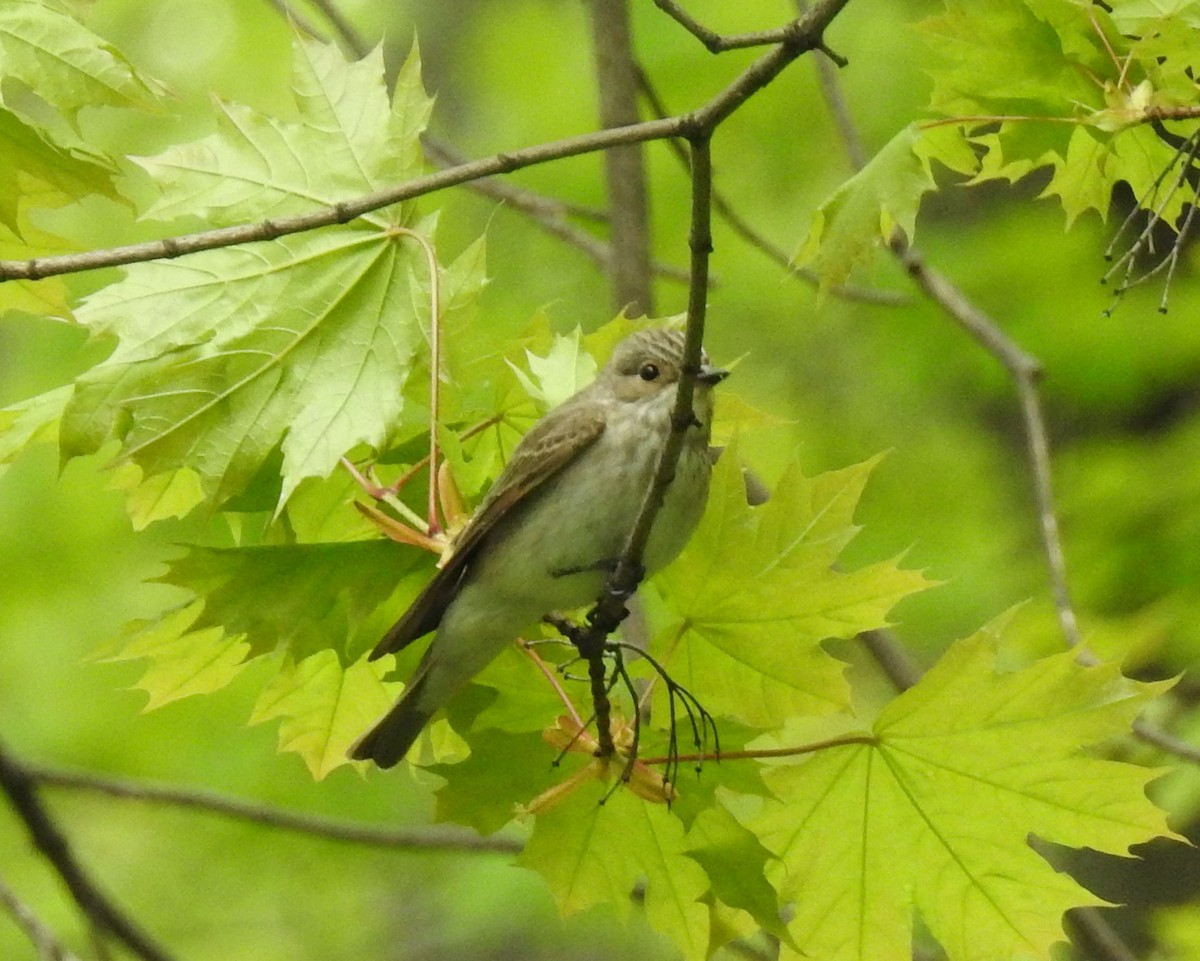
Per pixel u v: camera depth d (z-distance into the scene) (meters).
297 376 7.25
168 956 11.28
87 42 7.43
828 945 7.68
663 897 7.60
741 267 19.08
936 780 7.44
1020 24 7.70
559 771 7.32
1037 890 7.50
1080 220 17.42
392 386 7.23
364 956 18.03
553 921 17.70
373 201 6.88
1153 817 7.32
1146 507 15.65
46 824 11.21
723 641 7.39
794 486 7.30
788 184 19.06
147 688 7.85
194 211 7.46
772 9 18.56
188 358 7.18
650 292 11.92
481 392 8.45
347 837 11.62
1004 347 12.43
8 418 8.04
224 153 7.60
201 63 18.72
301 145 7.66
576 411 7.81
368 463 7.44
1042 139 7.72
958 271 17.95
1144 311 16.98
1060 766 7.32
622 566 6.73
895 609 17.81
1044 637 14.27
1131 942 15.46
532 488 7.56
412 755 8.21
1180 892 15.47
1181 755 10.48
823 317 19.30
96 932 11.13
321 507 7.72
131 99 7.46
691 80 18.66
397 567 7.18
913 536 18.28
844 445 19.02
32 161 7.45
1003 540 17.81
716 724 7.05
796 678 7.36
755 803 16.09
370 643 7.48
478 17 22.69
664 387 7.85
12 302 8.30
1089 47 7.67
